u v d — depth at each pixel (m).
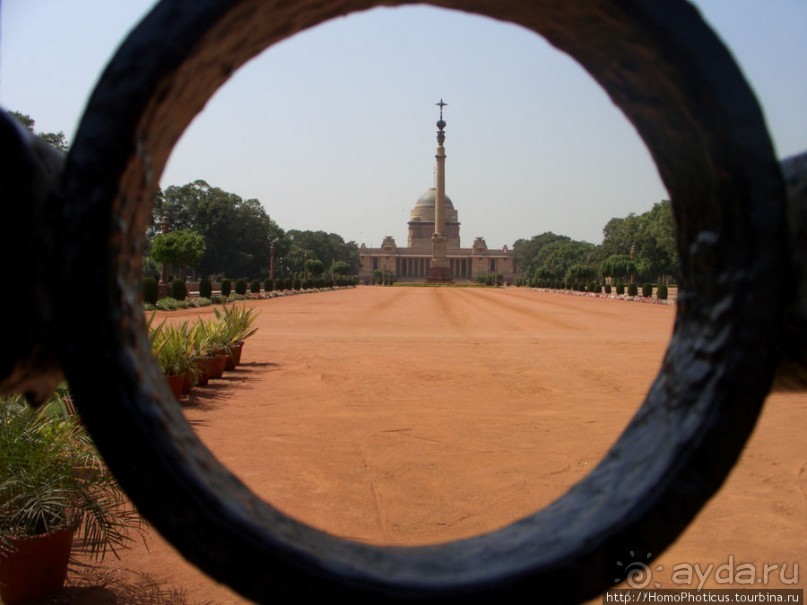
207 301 35.22
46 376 1.44
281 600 1.20
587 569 1.23
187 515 1.20
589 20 1.36
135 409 1.22
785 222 1.24
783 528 5.51
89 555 5.05
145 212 1.42
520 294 62.19
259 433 8.32
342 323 24.62
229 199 76.81
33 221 1.25
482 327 23.67
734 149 1.24
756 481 6.68
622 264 58.16
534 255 137.50
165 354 9.87
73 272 1.18
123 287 1.32
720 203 1.33
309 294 57.72
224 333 12.96
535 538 1.37
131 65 1.18
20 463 4.39
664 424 1.44
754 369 1.26
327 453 7.50
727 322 1.30
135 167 1.24
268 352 15.75
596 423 9.02
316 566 1.20
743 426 1.27
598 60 1.52
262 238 81.25
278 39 1.51
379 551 1.44
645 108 1.51
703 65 1.22
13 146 1.21
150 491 1.21
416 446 7.83
